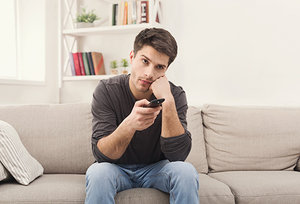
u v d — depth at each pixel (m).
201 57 2.78
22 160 1.79
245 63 2.70
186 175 1.48
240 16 2.70
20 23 2.97
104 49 3.02
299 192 1.80
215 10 2.74
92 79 2.87
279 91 2.64
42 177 1.94
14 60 2.93
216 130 2.32
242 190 1.80
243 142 2.27
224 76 2.73
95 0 3.03
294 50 2.61
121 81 1.77
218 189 1.75
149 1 2.66
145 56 1.58
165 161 1.75
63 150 2.13
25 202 1.62
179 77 2.84
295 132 2.28
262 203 1.77
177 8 2.82
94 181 1.47
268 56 2.66
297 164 2.27
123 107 1.74
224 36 2.73
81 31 2.88
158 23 2.74
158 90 1.62
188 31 2.80
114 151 1.58
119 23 2.79
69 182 1.80
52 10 3.01
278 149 2.25
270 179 1.93
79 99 3.07
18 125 2.14
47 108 2.24
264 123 2.30
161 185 1.63
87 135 2.18
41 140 2.13
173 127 1.61
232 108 2.37
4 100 2.59
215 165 2.26
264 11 2.65
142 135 1.71
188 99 2.82
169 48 1.57
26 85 2.77
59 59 3.00
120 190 1.67
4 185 1.76
